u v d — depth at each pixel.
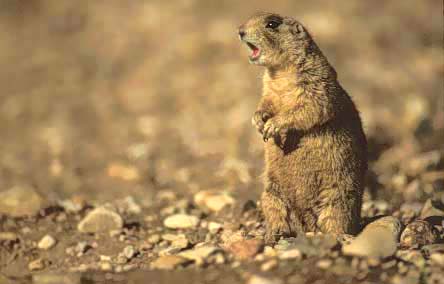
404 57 23.12
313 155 10.48
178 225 12.18
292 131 10.48
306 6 25.89
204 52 24.39
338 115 10.54
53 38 28.17
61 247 11.72
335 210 10.57
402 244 10.06
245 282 8.71
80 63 25.92
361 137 10.96
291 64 10.60
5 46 28.02
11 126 21.84
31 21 29.77
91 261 11.18
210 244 10.85
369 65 22.31
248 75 22.38
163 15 27.30
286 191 10.74
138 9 28.38
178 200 14.09
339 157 10.51
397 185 14.30
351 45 23.52
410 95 20.11
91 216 12.19
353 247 9.26
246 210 12.68
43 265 11.22
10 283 9.98
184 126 19.95
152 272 9.48
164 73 23.89
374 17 25.39
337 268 8.84
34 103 23.36
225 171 15.73
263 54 10.72
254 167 15.81
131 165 17.20
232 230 11.66
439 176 14.59
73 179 16.39
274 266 8.98
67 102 23.20
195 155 17.64
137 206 13.40
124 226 12.27
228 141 18.08
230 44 24.39
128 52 25.95
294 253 9.17
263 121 10.69
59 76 25.23
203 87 22.36
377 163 15.59
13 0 30.75
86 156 18.41
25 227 12.45
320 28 24.11
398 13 25.75
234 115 19.77
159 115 21.20
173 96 22.33
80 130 20.80
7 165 18.09
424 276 8.71
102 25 28.16
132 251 11.00
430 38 24.33
